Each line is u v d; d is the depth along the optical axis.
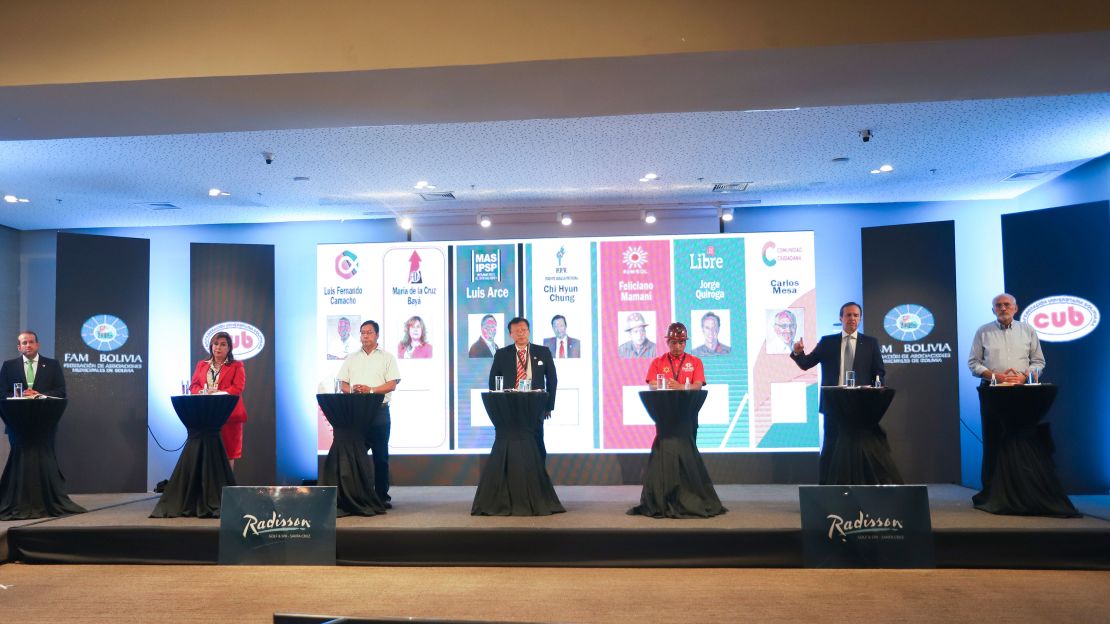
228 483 6.39
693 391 6.09
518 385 6.29
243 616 4.30
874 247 8.98
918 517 5.24
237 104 5.39
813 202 9.77
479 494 6.18
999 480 5.88
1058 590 4.64
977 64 4.97
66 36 4.96
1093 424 7.70
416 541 5.52
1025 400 5.70
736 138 7.11
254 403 9.62
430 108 5.57
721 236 9.52
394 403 9.56
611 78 5.09
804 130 6.91
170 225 10.45
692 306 9.47
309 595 4.73
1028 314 8.02
